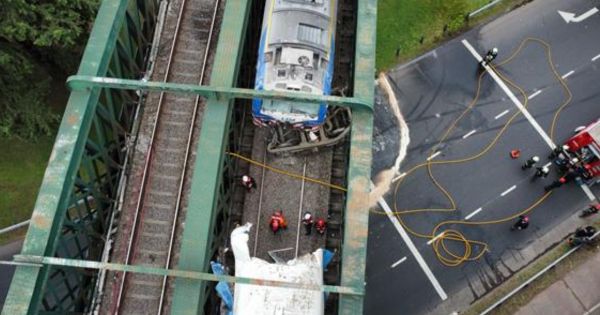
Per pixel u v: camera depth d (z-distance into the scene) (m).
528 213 20.81
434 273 19.73
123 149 14.35
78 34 16.80
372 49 12.30
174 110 15.02
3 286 18.58
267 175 15.23
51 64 20.27
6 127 16.72
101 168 16.52
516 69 23.47
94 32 12.06
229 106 11.80
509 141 22.08
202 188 11.01
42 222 10.25
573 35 24.23
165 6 16.69
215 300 12.66
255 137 15.61
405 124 22.23
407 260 19.92
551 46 23.98
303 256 13.17
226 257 13.69
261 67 14.34
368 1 13.02
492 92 23.00
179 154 14.45
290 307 11.39
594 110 22.77
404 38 23.80
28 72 17.28
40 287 9.92
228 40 12.54
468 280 19.64
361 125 11.54
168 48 16.12
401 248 20.11
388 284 19.52
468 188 21.16
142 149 14.44
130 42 14.20
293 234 14.63
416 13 24.22
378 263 19.83
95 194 12.76
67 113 11.13
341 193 15.14
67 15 16.72
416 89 22.89
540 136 22.22
